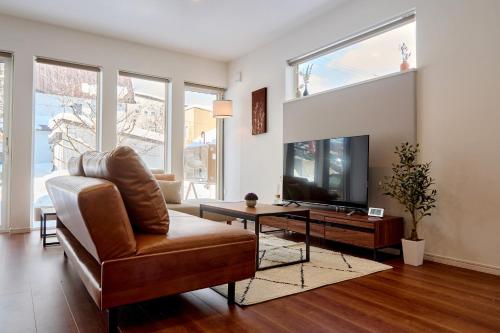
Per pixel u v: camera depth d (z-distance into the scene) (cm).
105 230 152
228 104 541
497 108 268
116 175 171
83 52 474
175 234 181
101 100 490
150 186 177
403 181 296
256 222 271
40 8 406
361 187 341
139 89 538
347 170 356
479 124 278
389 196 342
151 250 164
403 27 351
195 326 172
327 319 181
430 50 312
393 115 339
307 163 404
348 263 291
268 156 514
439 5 306
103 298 151
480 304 203
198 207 403
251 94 551
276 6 401
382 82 350
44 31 446
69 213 191
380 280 248
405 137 328
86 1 389
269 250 338
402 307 197
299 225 386
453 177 294
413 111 321
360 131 372
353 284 238
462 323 177
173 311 190
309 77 463
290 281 242
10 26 425
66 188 180
